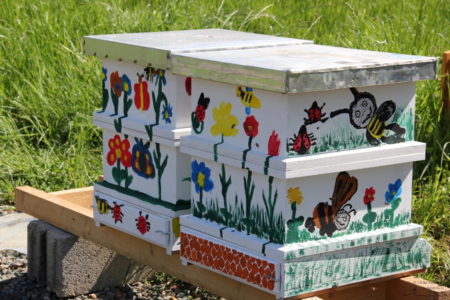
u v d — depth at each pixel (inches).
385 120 76.5
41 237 115.2
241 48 87.4
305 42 93.4
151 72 88.7
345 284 76.2
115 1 247.8
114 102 96.7
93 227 105.0
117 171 98.0
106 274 116.3
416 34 197.2
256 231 75.0
